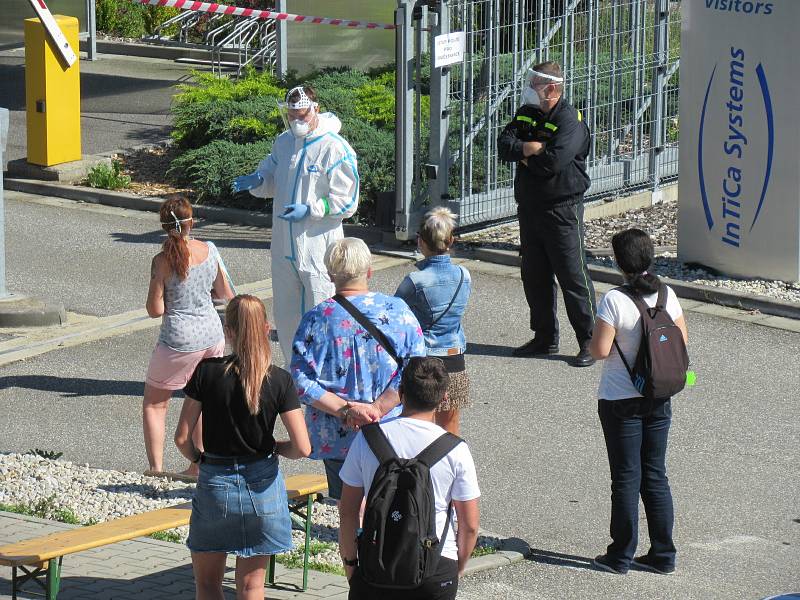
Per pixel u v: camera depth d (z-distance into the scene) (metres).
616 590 7.95
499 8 16.42
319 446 7.35
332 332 7.13
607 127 18.38
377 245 16.72
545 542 8.73
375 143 18.16
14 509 8.69
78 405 11.41
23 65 29.62
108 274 15.59
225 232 17.69
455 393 8.74
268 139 19.92
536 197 12.31
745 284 14.81
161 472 9.66
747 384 12.09
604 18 18.05
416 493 5.38
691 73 15.00
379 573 5.35
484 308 14.47
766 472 10.04
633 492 8.12
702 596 7.87
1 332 13.42
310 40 23.80
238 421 6.26
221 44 27.22
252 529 6.34
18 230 17.56
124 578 7.54
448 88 16.17
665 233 17.23
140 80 27.66
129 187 19.59
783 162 14.44
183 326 9.52
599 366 12.60
